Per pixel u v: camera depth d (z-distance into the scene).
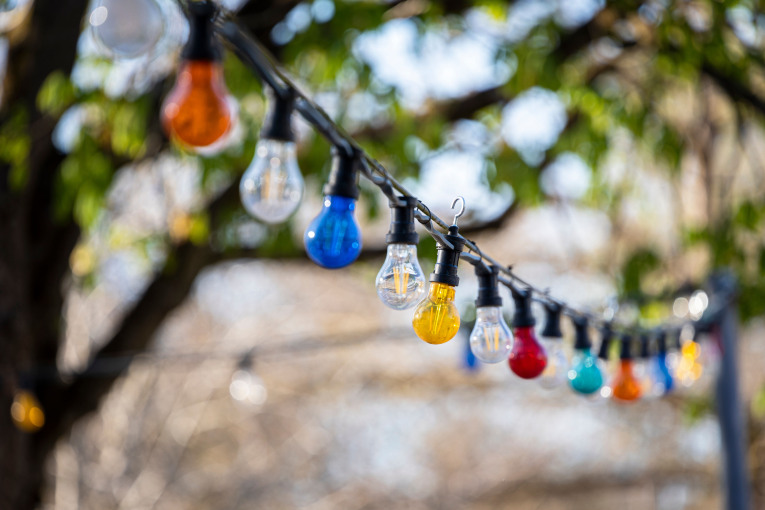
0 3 4.27
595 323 3.18
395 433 14.91
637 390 3.37
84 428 12.22
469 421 14.95
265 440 14.16
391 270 1.83
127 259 6.11
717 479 13.09
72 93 4.42
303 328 14.57
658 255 6.19
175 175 5.37
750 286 5.82
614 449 14.29
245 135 4.73
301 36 4.85
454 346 13.82
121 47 1.63
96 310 11.55
